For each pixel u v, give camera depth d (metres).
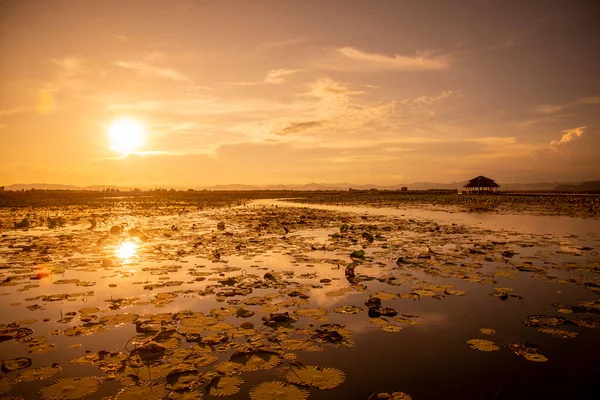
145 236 15.28
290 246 13.47
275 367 4.52
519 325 5.79
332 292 7.61
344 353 4.88
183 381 4.21
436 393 3.94
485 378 4.25
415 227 19.06
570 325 5.77
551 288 7.74
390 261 10.57
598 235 15.72
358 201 53.25
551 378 4.25
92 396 3.94
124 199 66.00
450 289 7.72
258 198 71.44
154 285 8.26
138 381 4.24
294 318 6.14
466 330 5.61
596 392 3.96
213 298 7.29
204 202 54.72
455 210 32.69
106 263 10.27
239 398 3.88
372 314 6.30
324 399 3.83
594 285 7.94
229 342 5.25
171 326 5.82
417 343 5.17
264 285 8.20
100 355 4.86
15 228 20.28
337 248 12.90
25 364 4.63
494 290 7.62
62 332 5.66
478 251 11.80
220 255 11.80
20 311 6.62
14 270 9.82
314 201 55.44
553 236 15.51
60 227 20.91
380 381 4.18
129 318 6.21
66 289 8.00
